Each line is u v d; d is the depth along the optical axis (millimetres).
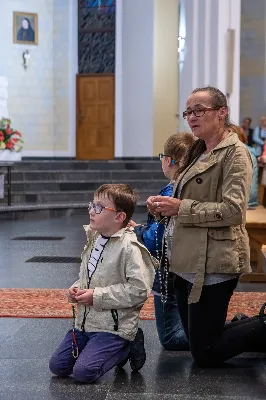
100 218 3227
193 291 3236
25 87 17734
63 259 7383
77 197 14297
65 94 18109
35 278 6223
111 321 3238
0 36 17328
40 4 17734
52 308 4805
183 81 16438
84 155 18188
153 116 17594
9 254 7754
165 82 17531
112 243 3268
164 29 17406
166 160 3639
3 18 17344
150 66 17531
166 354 3711
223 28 14984
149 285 3240
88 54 18000
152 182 15484
